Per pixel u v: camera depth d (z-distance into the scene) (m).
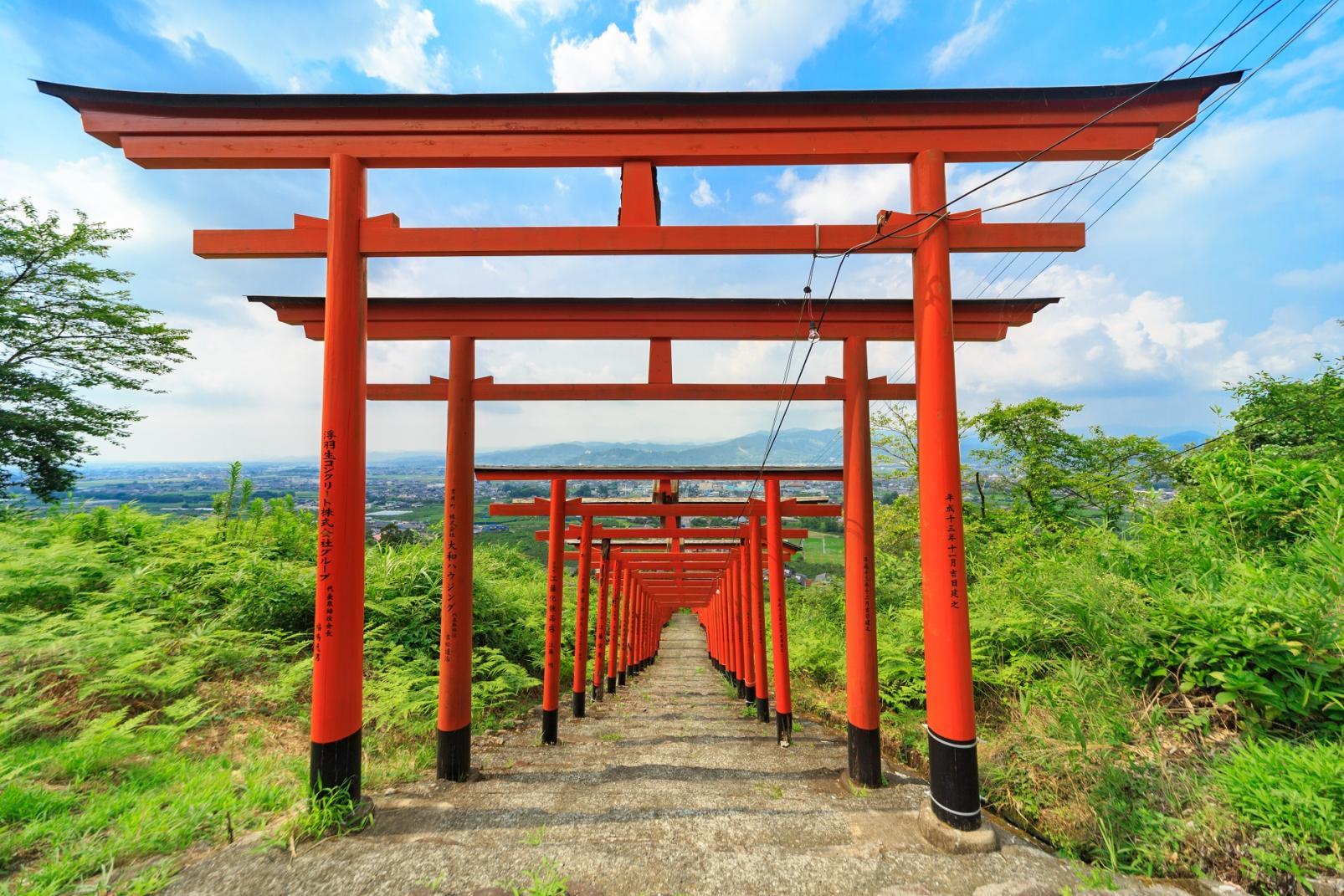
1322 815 2.53
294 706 5.04
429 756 4.80
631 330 5.07
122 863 2.49
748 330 5.07
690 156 3.51
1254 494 5.66
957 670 3.09
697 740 6.02
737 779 4.45
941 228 3.32
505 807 3.55
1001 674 5.16
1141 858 2.83
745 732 6.50
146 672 4.78
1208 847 2.73
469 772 4.42
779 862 2.73
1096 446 12.11
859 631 4.28
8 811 2.70
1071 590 5.32
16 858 2.45
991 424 12.77
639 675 14.09
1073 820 3.36
